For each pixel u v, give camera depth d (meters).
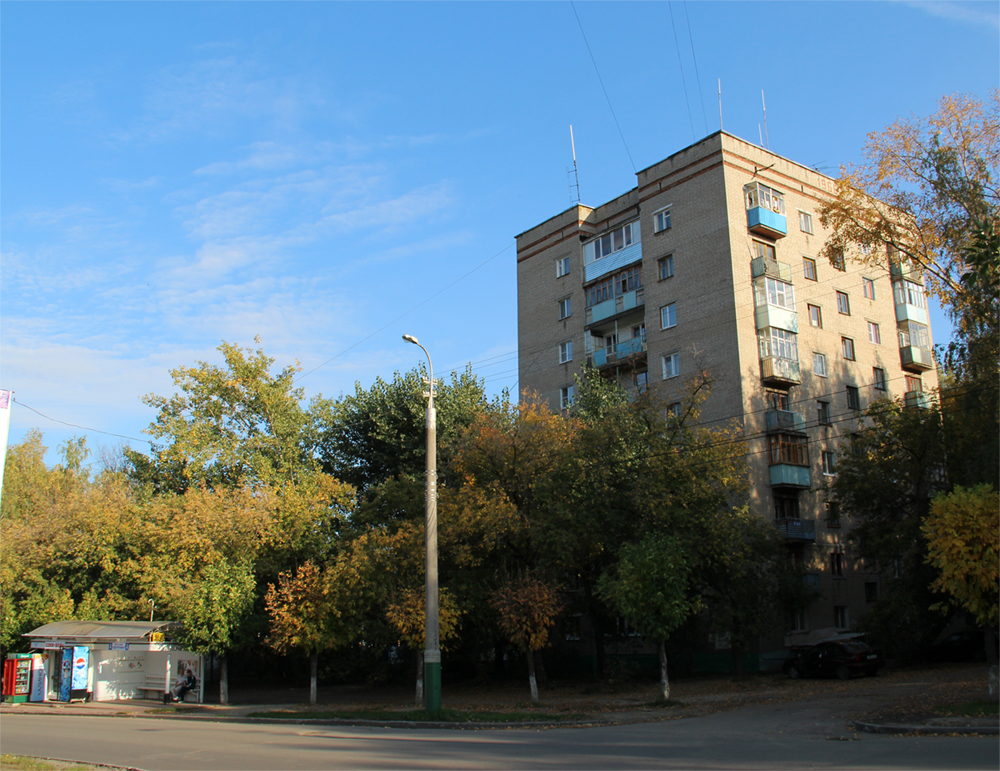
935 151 27.36
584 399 33.56
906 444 30.80
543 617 23.36
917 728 13.80
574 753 12.51
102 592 38.50
